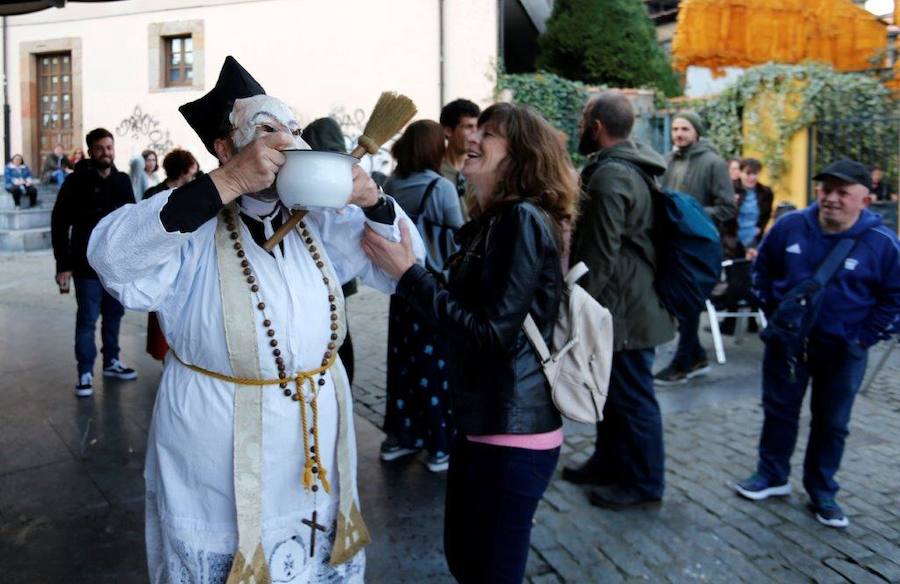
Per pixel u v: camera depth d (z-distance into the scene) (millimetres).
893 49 10672
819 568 3074
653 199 3436
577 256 3340
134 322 7566
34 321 7520
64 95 16453
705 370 5824
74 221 5023
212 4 14586
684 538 3289
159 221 1579
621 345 3408
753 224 7461
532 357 2113
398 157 3803
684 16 10555
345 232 2029
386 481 3850
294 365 1817
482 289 2035
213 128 1830
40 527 3326
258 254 1795
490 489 2084
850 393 3383
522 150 2127
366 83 13820
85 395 5117
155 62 15211
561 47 13945
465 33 13195
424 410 3924
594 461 3795
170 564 1855
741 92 10383
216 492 1803
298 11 14094
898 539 3307
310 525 1910
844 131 9578
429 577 2988
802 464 4086
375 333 7234
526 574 2998
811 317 3352
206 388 1788
